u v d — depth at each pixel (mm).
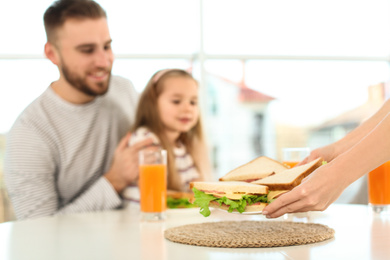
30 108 2121
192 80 2381
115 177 2010
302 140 6809
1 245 1069
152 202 1427
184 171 2365
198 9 3424
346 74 4871
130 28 3230
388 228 1152
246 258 833
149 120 2264
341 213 1460
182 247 965
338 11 4301
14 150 2084
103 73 2162
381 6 4176
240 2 4270
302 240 960
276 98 6703
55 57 2137
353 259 811
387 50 3998
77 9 2094
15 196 2096
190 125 2371
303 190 925
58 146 2133
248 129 6980
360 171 959
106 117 2256
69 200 2258
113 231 1224
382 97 4168
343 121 5477
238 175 1237
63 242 1083
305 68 5234
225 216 1520
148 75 3213
